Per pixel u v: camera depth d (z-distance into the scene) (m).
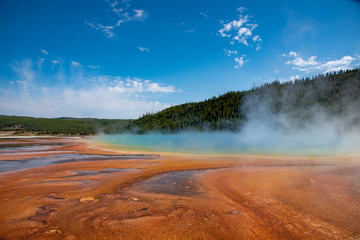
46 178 12.10
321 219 6.12
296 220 6.14
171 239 5.07
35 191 9.27
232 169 15.53
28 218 6.27
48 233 5.29
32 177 12.38
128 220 6.16
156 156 23.48
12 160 20.14
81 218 6.29
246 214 6.70
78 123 199.62
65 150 30.91
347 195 8.15
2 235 5.18
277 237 5.22
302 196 8.22
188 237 5.18
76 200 8.05
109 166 16.61
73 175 13.05
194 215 6.60
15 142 53.91
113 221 6.08
